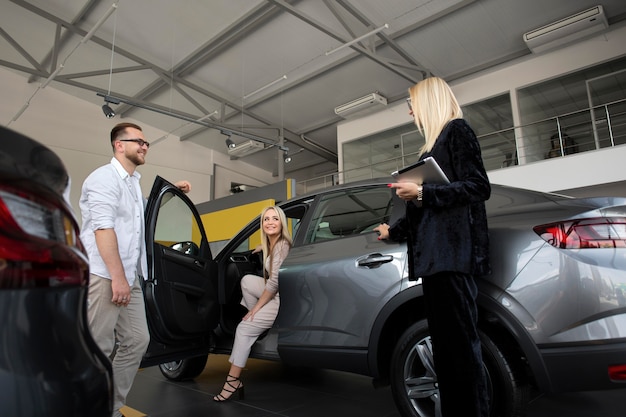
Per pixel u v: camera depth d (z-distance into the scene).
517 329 1.36
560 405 2.08
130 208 1.79
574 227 1.35
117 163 1.79
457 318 1.14
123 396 1.72
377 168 11.63
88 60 10.52
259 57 10.13
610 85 8.23
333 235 2.12
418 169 1.18
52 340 0.49
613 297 1.25
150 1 8.49
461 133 1.24
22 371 0.44
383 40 8.85
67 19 9.18
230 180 16.33
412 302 1.69
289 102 12.12
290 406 2.18
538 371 1.33
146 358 2.03
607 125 8.11
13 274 0.45
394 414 2.02
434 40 8.93
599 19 7.51
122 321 1.73
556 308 1.31
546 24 8.36
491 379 1.47
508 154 9.27
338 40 8.96
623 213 1.32
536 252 1.39
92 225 1.61
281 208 2.52
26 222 0.46
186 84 11.23
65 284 0.51
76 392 0.49
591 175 7.50
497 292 1.41
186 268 2.24
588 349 1.25
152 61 10.63
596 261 1.30
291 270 2.11
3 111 11.05
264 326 2.22
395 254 1.75
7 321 0.44
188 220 2.45
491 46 9.11
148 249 2.01
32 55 10.22
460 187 1.15
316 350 1.91
